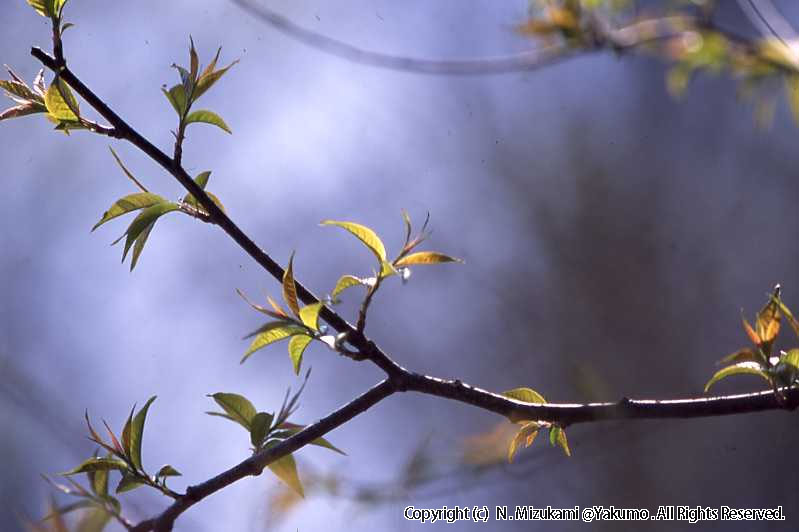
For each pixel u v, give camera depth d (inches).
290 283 80.7
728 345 218.7
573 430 131.0
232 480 81.0
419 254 80.7
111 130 80.9
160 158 81.0
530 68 117.1
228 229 80.9
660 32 111.9
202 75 81.1
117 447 81.6
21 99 81.6
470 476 107.7
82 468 81.2
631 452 192.2
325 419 81.2
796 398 81.9
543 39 116.6
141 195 81.2
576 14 113.0
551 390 218.1
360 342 81.0
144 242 81.1
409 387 81.3
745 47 108.3
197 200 80.9
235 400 82.6
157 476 81.3
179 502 81.0
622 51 113.7
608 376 215.3
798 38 105.6
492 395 81.7
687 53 113.1
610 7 113.6
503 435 110.3
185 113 80.9
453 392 81.6
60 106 80.7
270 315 80.8
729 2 190.2
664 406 82.0
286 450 81.0
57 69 80.4
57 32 80.4
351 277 80.4
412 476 108.3
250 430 82.0
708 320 222.1
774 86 110.0
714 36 109.8
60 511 82.7
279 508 100.7
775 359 82.5
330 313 81.0
